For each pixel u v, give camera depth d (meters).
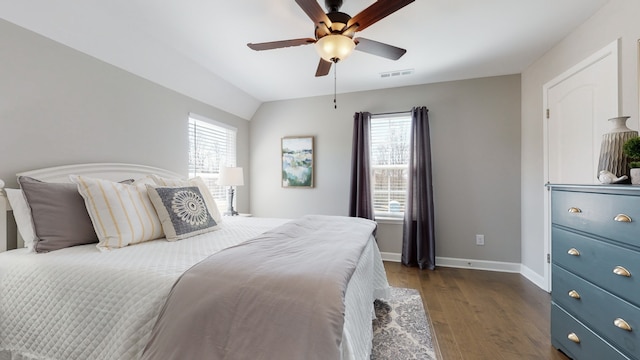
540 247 2.78
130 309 1.07
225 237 1.90
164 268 1.20
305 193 4.03
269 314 0.93
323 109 3.94
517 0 1.87
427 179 3.32
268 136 4.20
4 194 1.58
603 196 1.30
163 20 2.06
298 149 4.04
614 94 1.85
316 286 0.96
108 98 2.23
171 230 1.81
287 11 1.96
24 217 1.55
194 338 0.95
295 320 0.90
